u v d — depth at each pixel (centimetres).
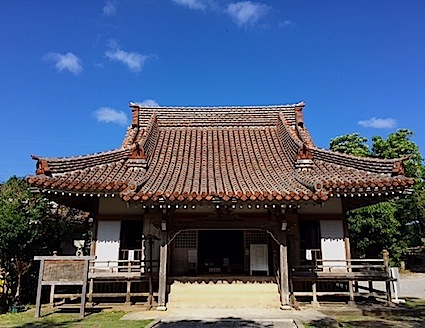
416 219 3203
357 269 1395
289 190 1154
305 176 1334
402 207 3078
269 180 1298
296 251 1372
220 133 1855
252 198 1088
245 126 1895
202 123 1892
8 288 1376
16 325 978
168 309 1183
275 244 1366
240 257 1564
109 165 1449
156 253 1378
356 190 1215
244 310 1158
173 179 1293
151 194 1088
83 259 1117
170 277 1344
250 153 1631
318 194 1089
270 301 1233
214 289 1284
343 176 1330
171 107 1917
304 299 1315
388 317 1091
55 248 1702
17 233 1322
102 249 1371
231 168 1460
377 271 1308
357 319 1063
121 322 993
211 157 1582
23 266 1335
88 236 2177
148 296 1220
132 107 1886
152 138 1709
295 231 1385
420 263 3556
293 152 1516
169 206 1147
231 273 1521
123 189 1211
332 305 1230
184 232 1520
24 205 1428
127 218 1398
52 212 1833
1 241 1309
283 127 1733
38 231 1445
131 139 1703
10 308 1205
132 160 1405
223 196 1085
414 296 1598
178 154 1616
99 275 1244
